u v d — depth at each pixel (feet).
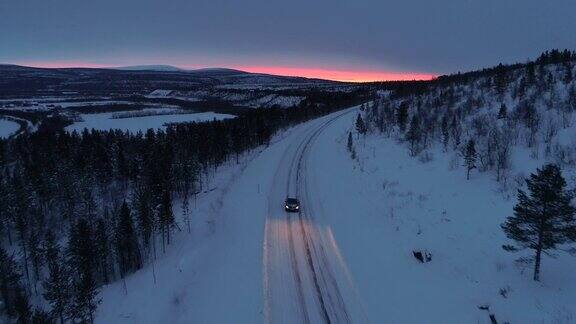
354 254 125.08
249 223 157.58
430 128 230.68
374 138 268.21
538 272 91.66
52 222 240.94
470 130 209.46
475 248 111.04
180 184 237.25
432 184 162.40
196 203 206.69
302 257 125.80
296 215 163.94
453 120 220.84
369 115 338.95
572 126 167.73
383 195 168.76
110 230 192.03
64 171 256.73
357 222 149.38
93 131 415.23
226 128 329.72
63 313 140.56
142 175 253.24
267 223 155.12
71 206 233.55
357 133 297.94
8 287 165.89
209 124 381.19
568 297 84.17
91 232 180.65
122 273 166.40
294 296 104.78
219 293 109.70
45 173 262.26
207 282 117.60
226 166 286.46
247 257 127.85
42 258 187.62
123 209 169.37
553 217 86.53
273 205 176.65
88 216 219.41
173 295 117.91
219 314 100.12
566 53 364.79
